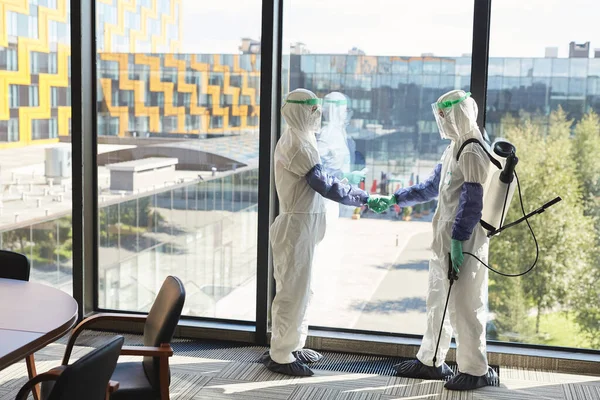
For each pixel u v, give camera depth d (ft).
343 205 13.52
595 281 12.71
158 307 8.89
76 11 13.92
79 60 14.02
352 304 13.76
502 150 11.37
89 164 14.57
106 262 14.87
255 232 14.02
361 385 12.15
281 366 12.61
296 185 12.21
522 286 13.00
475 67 12.55
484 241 11.82
